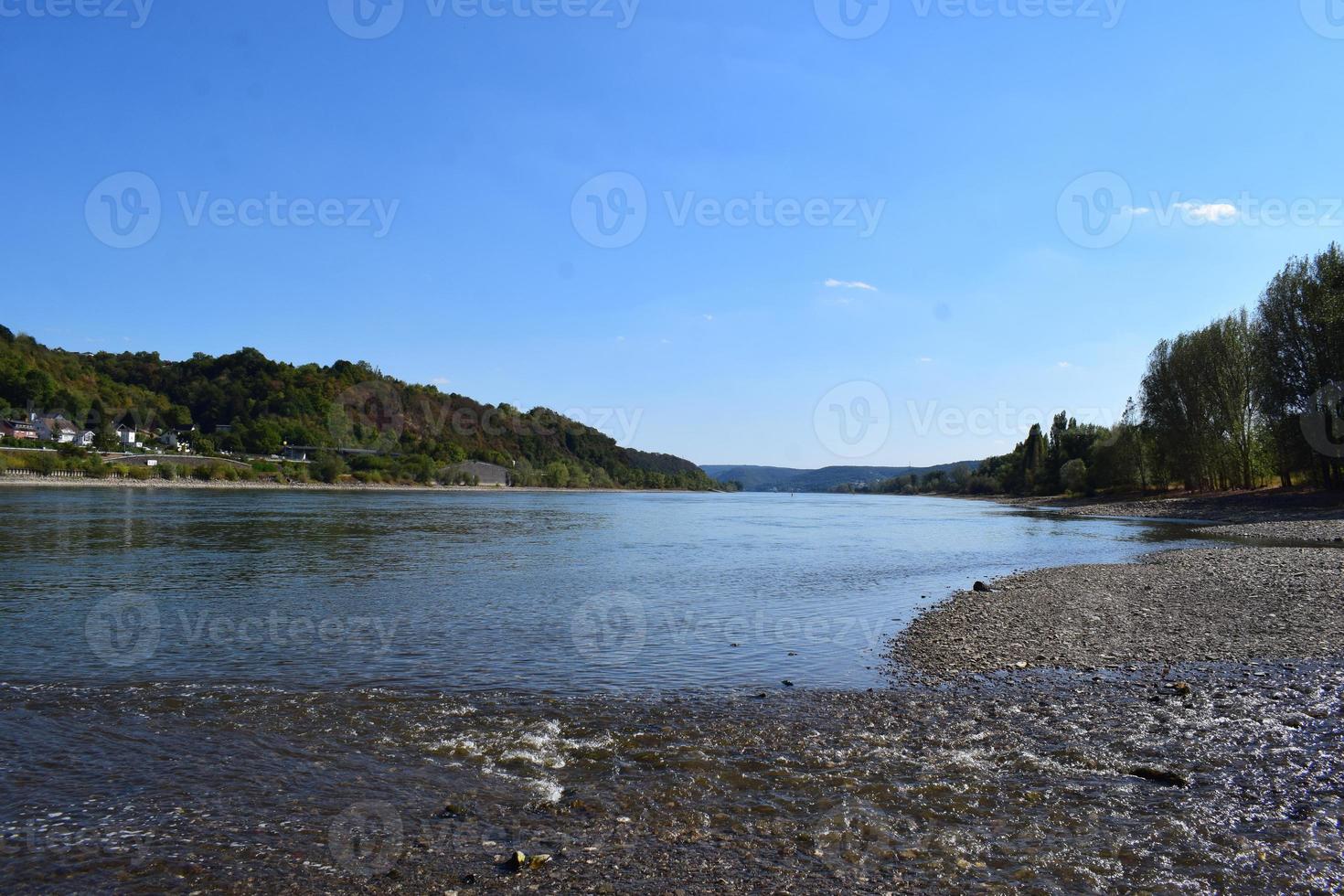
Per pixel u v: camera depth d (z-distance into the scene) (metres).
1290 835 7.11
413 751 9.77
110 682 13.05
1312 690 11.71
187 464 158.12
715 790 8.40
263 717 11.15
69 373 188.88
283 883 6.46
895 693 12.30
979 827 7.39
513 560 33.81
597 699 12.09
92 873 6.65
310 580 26.11
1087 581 24.70
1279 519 54.22
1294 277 59.06
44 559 31.19
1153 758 9.08
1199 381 73.44
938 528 62.00
